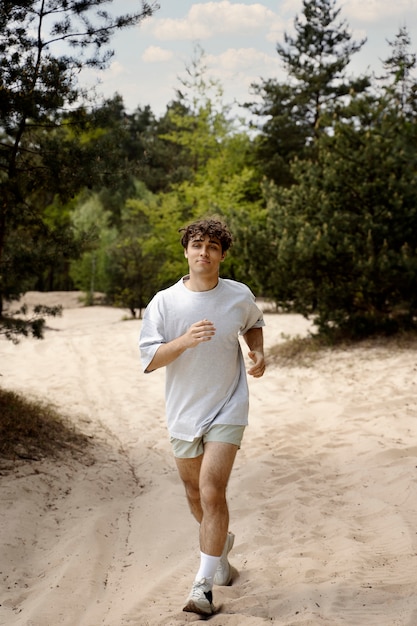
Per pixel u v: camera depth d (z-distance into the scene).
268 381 11.60
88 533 4.89
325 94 34.22
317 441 7.78
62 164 7.39
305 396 10.34
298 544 4.60
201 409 3.65
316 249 12.63
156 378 12.80
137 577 4.27
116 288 34.12
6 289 8.09
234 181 27.61
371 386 10.22
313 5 34.38
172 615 3.46
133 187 43.25
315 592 3.61
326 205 13.05
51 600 3.79
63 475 6.30
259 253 13.79
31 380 12.42
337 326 14.58
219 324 3.67
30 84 6.92
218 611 3.54
